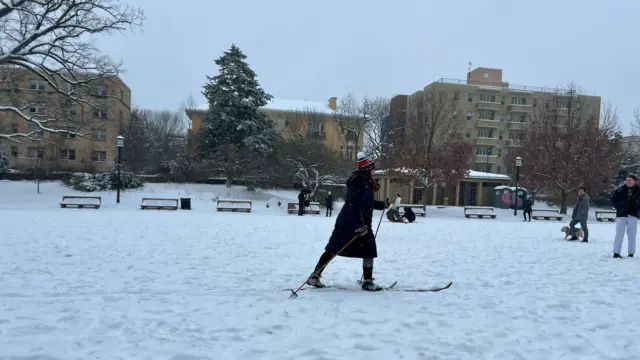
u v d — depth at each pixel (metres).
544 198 48.66
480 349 3.65
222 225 15.98
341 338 3.84
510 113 67.25
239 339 3.77
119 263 7.36
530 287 6.07
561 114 51.97
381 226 18.20
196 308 4.64
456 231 16.23
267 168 40.78
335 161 39.94
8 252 8.19
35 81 47.72
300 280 6.31
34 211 22.06
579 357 3.51
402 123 51.16
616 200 9.44
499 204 37.03
